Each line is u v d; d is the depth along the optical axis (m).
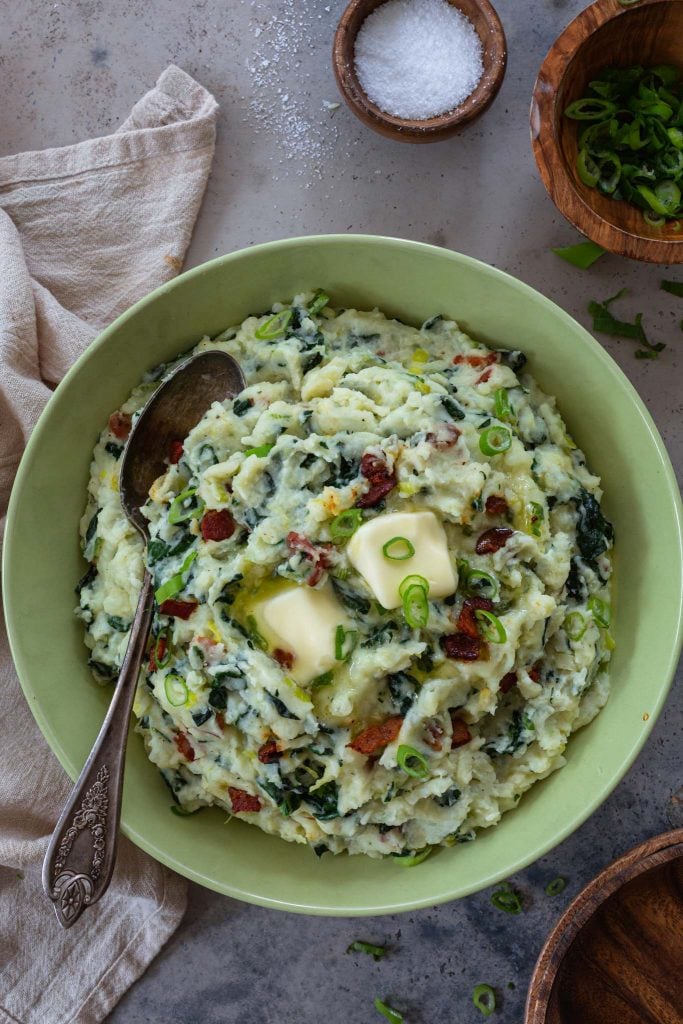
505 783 0.56
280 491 0.55
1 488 0.63
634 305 0.64
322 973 0.63
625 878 0.56
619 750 0.56
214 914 0.64
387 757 0.54
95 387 0.58
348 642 0.54
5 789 0.62
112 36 0.65
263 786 0.56
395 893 0.56
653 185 0.62
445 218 0.64
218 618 0.55
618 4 0.58
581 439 0.59
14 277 0.62
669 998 0.59
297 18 0.65
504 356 0.59
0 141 0.66
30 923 0.63
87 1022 0.63
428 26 0.63
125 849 0.62
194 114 0.64
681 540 0.56
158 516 0.57
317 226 0.65
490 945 0.63
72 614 0.58
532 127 0.59
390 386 0.56
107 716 0.55
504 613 0.55
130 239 0.64
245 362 0.58
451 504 0.54
